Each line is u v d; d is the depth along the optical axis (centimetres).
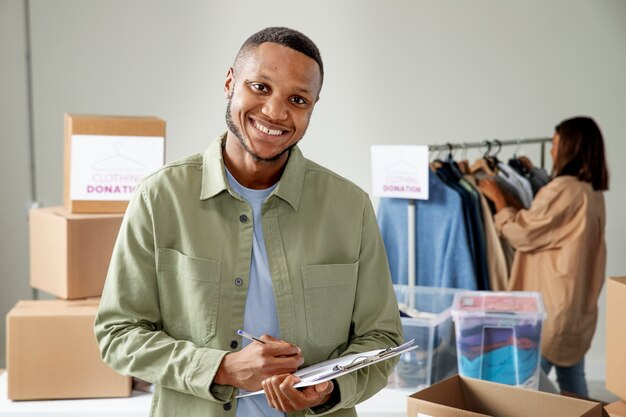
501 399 188
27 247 455
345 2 455
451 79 459
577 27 454
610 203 464
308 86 158
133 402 262
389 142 463
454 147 375
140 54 451
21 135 449
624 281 228
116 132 281
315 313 169
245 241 168
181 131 458
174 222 169
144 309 170
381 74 460
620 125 459
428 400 184
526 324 261
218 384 159
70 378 263
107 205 282
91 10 446
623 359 224
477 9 455
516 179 397
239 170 171
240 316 167
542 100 459
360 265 178
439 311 324
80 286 276
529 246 389
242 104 158
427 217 350
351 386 164
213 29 453
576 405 176
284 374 154
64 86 448
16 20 441
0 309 456
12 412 253
